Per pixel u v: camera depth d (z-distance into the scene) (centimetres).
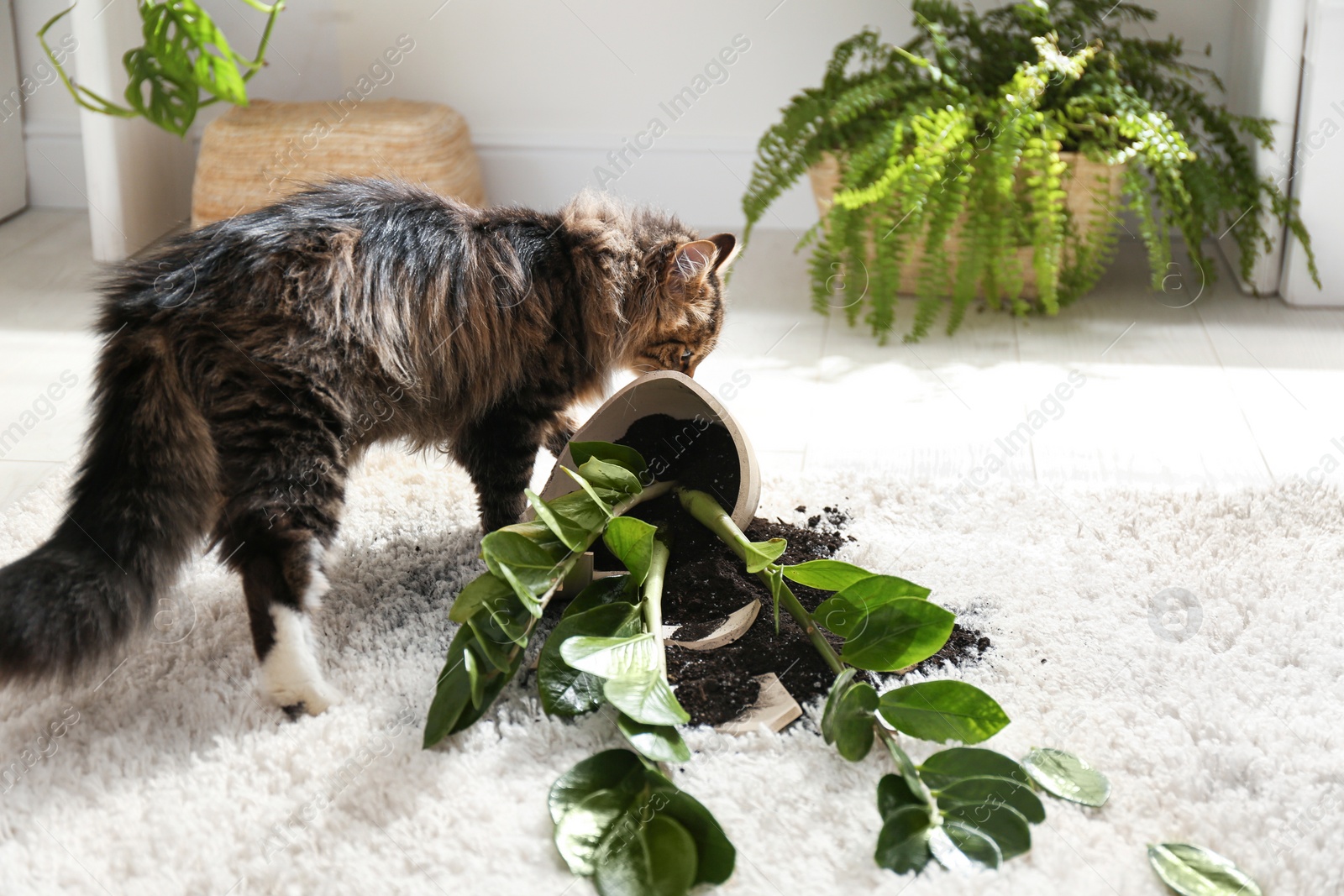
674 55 358
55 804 137
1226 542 193
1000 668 161
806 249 356
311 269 169
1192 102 308
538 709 154
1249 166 302
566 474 183
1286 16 284
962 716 140
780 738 147
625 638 147
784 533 192
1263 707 152
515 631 147
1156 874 125
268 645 156
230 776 142
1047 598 177
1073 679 158
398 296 176
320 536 164
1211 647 165
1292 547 191
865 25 346
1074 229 295
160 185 347
